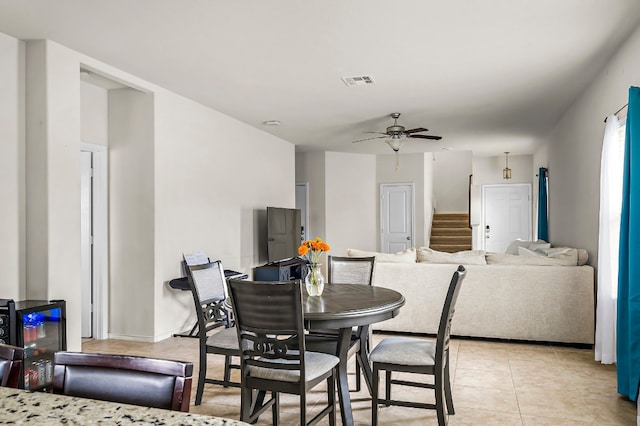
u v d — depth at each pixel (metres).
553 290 4.98
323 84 5.36
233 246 6.95
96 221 5.32
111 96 5.41
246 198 7.39
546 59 4.54
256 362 2.61
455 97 5.94
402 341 3.16
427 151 10.52
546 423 3.07
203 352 3.37
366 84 5.38
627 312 3.45
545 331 5.00
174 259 5.59
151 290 5.24
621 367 3.47
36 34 3.92
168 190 5.50
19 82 4.02
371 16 3.59
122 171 5.36
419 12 3.52
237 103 6.16
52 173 4.06
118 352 4.79
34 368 3.53
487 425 3.04
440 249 11.83
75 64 4.29
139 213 5.30
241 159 7.25
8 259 3.92
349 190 10.70
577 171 5.96
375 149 10.16
